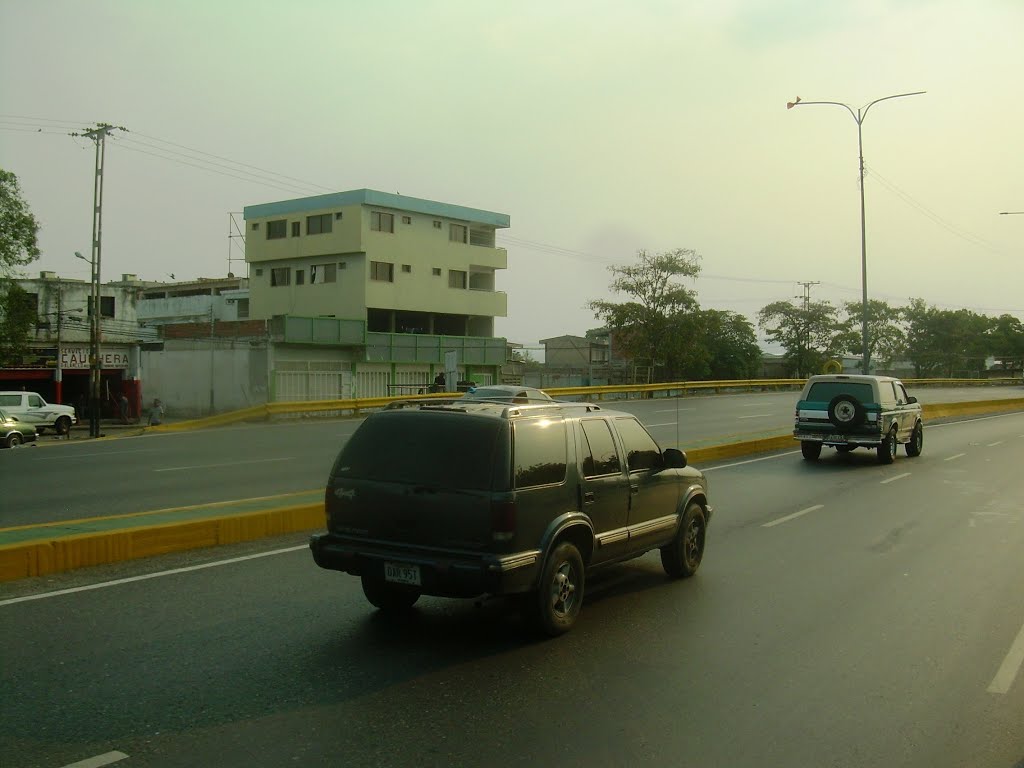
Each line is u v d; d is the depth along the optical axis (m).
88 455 20.66
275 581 8.15
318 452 21.25
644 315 59.66
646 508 7.90
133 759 4.37
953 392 63.47
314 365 45.44
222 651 6.11
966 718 5.12
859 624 7.09
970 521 12.20
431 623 6.92
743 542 10.62
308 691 5.36
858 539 10.84
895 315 84.75
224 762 4.35
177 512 10.88
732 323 72.75
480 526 6.15
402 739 4.67
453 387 34.75
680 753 4.57
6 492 14.28
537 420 6.65
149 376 47.94
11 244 35.06
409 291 52.62
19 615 6.92
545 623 6.47
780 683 5.67
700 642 6.55
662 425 30.20
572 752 4.55
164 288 69.12
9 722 4.80
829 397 19.97
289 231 52.84
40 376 43.88
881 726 4.98
